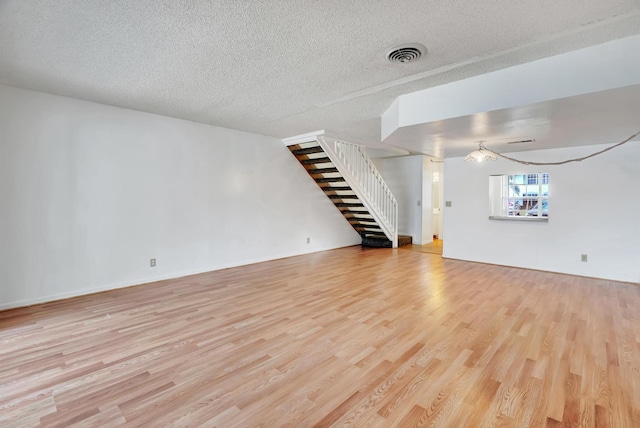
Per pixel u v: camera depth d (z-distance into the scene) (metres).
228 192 5.18
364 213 7.04
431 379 2.02
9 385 1.94
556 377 2.04
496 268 5.20
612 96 2.38
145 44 2.30
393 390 1.91
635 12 1.85
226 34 2.15
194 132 4.71
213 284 4.21
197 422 1.63
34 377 2.03
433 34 2.13
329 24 2.02
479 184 5.70
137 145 4.14
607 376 2.04
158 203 4.37
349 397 1.84
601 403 1.78
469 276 4.65
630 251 4.32
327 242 7.07
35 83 3.15
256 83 3.07
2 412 1.69
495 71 2.74
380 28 2.06
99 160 3.84
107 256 3.93
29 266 3.39
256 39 2.22
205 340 2.56
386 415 1.69
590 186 4.61
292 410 1.73
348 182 6.10
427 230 8.17
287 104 3.75
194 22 2.01
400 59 2.51
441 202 9.41
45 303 3.45
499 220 5.46
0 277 3.23
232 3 1.79
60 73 2.87
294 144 5.85
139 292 3.85
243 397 1.84
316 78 2.92
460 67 2.66
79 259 3.71
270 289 3.98
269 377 2.04
